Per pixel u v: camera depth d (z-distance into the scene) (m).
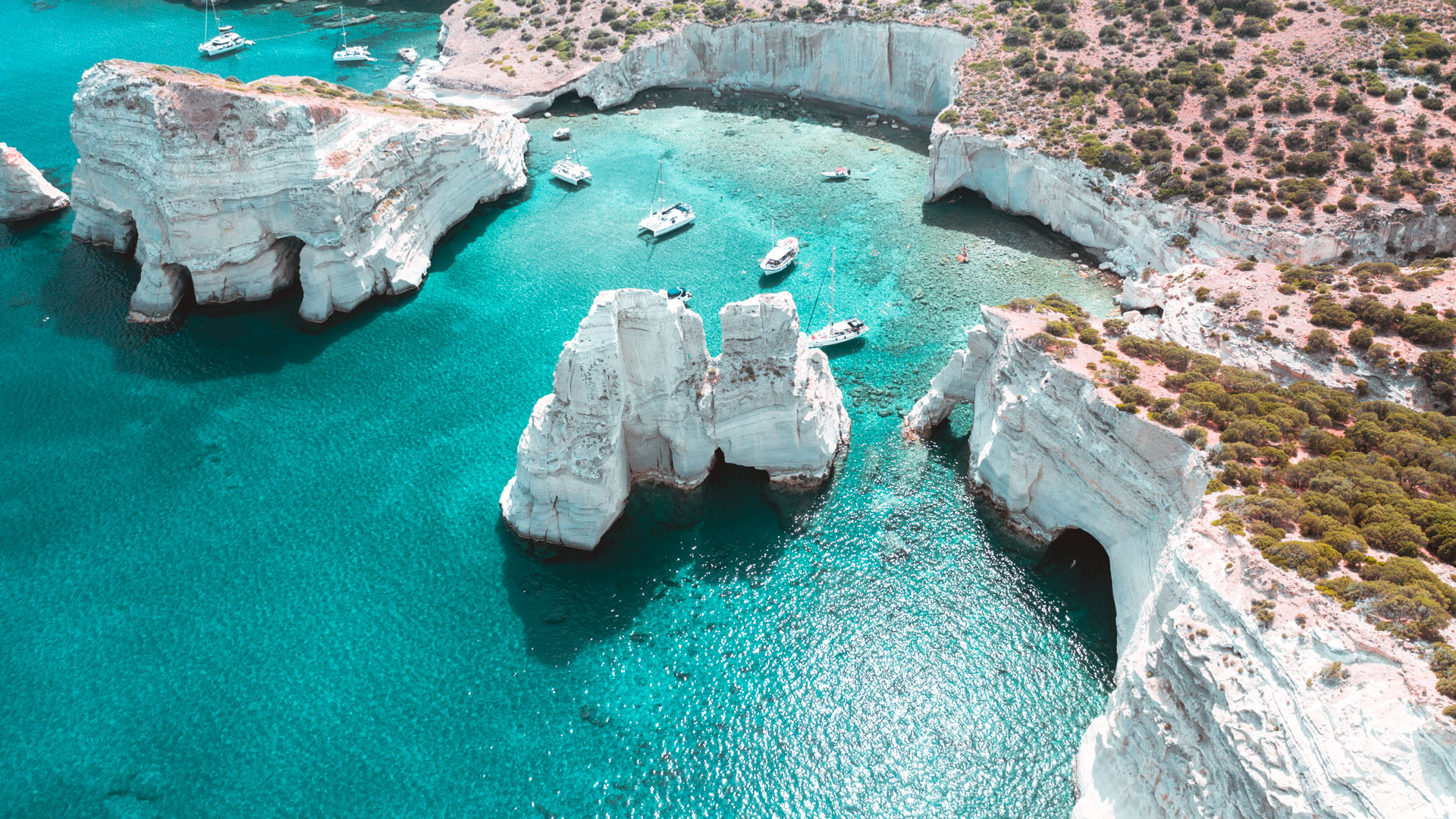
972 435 62.38
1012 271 84.81
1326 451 47.44
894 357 74.00
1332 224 73.69
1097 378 52.72
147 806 43.22
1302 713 33.03
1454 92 82.88
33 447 65.50
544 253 89.62
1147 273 78.81
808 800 43.31
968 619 52.06
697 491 61.47
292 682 49.06
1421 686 32.12
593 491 55.59
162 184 74.38
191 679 49.25
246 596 54.12
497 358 75.12
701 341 58.78
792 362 58.34
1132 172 83.44
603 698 48.09
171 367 73.81
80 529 58.78
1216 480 45.16
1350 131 81.69
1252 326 61.25
